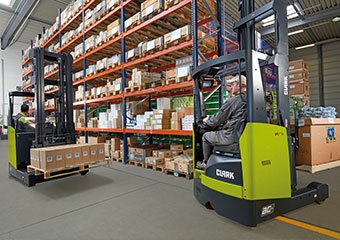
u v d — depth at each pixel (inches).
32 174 158.4
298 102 214.7
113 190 145.9
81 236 87.4
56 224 98.3
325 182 158.9
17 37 624.4
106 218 103.4
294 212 106.0
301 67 288.5
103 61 264.8
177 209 112.7
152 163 204.7
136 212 109.6
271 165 93.0
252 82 90.0
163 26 216.7
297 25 379.2
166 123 199.6
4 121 638.5
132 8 237.0
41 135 171.5
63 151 146.6
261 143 90.2
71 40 322.7
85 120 302.5
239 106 101.1
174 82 193.8
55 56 185.9
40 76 175.0
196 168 128.0
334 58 477.7
